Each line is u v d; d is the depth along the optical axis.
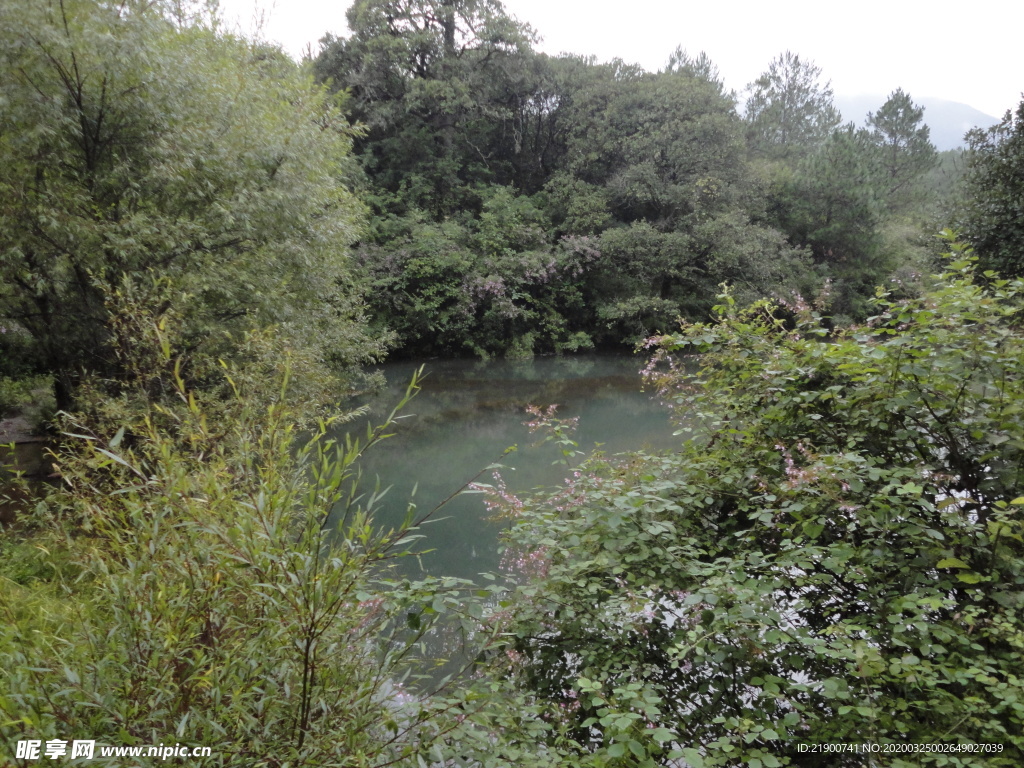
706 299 25.70
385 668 2.25
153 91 6.62
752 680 2.58
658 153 26.75
